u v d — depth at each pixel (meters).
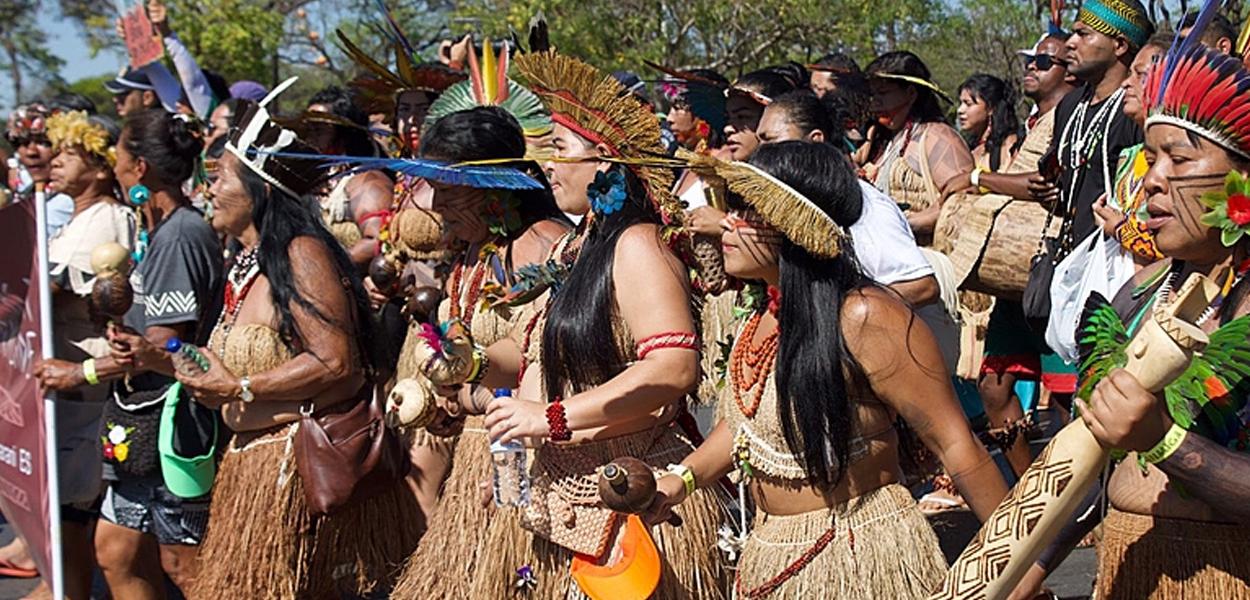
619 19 17.22
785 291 2.83
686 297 3.33
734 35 17.50
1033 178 4.99
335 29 6.05
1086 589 5.05
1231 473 2.19
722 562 3.60
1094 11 4.70
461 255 4.35
